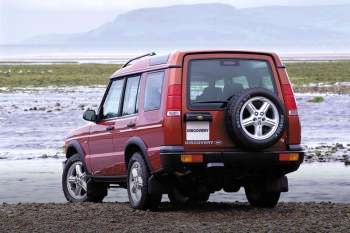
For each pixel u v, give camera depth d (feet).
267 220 43.34
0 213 46.70
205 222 42.78
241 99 45.75
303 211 46.88
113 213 46.68
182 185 48.42
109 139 53.16
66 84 294.25
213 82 47.24
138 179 48.85
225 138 46.65
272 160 46.83
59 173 76.59
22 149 101.71
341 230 39.22
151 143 47.88
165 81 47.26
